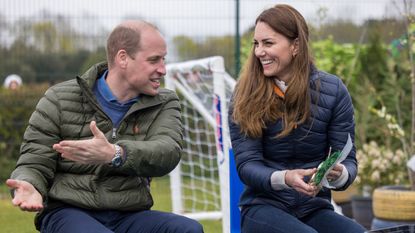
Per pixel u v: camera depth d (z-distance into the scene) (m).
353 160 5.85
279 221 5.60
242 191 6.63
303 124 5.73
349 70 12.38
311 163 5.86
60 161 5.54
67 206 5.55
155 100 5.65
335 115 5.79
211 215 10.12
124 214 5.65
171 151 5.46
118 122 5.61
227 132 7.45
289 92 5.65
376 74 12.23
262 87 5.73
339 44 13.05
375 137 11.67
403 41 10.48
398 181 10.37
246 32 13.20
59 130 5.52
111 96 5.61
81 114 5.54
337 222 5.70
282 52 5.67
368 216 9.75
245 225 5.85
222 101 7.60
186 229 5.41
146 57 5.48
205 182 12.83
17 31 13.52
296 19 5.69
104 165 5.46
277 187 5.53
